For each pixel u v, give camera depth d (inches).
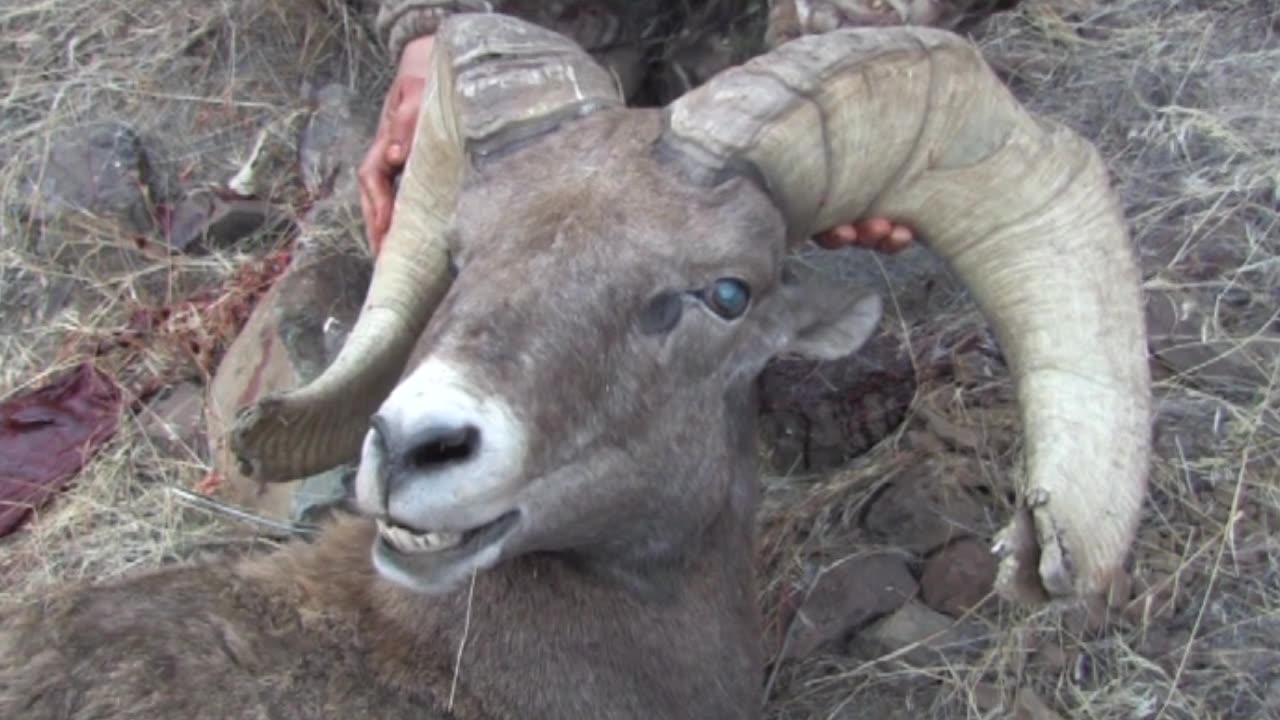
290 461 67.6
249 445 65.7
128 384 96.3
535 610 63.7
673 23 96.3
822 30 76.9
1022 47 109.8
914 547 82.7
